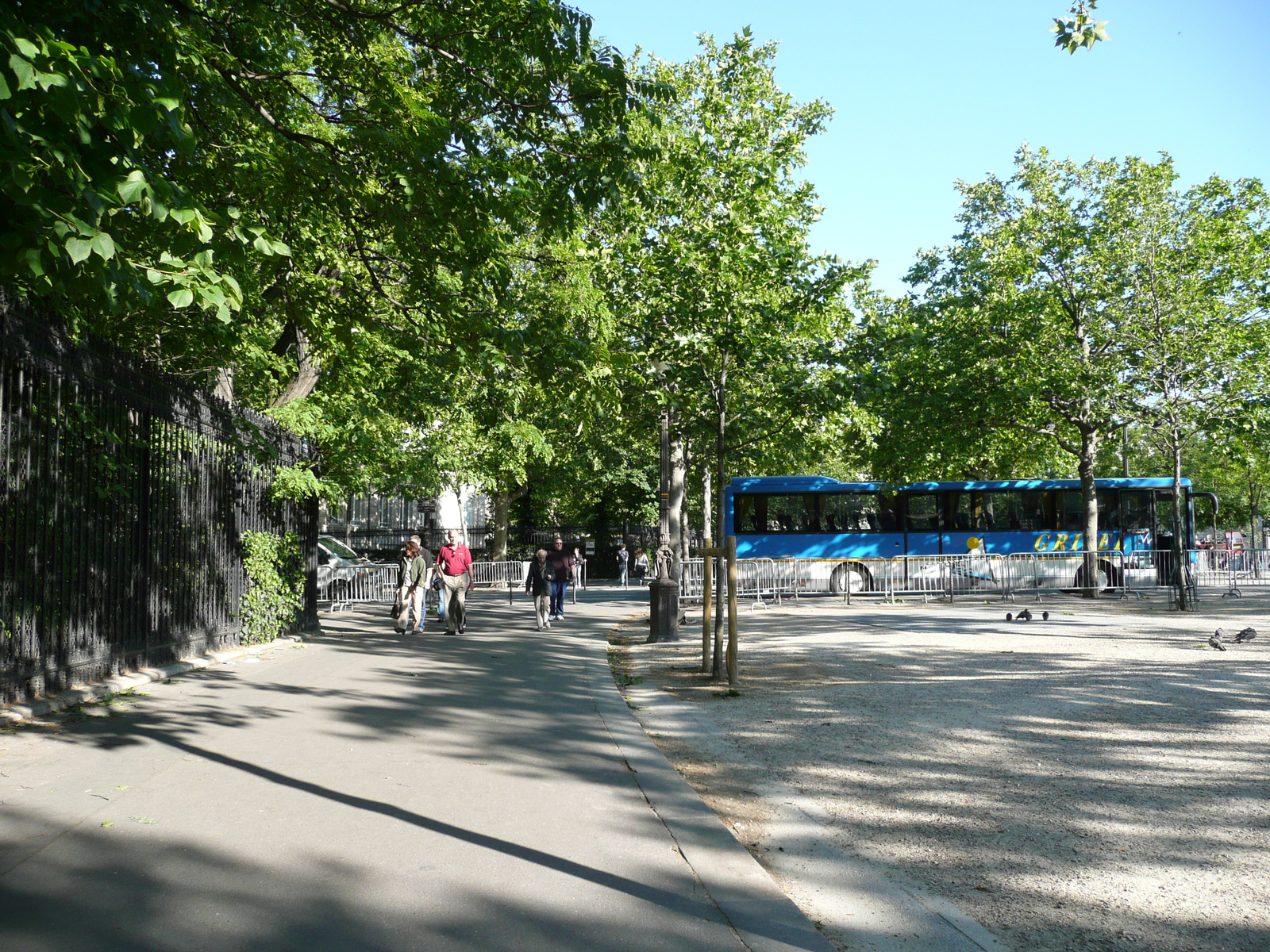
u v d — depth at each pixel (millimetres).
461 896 3855
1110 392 22578
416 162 8523
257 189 9016
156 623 10023
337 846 4406
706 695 9594
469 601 26484
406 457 21641
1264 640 13461
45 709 7328
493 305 11016
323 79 9594
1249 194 23844
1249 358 22547
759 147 23312
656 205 17812
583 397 11242
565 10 8656
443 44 9109
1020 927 3855
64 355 8086
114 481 8984
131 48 6668
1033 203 25953
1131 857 4637
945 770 6359
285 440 14602
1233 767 6277
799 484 29234
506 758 6309
